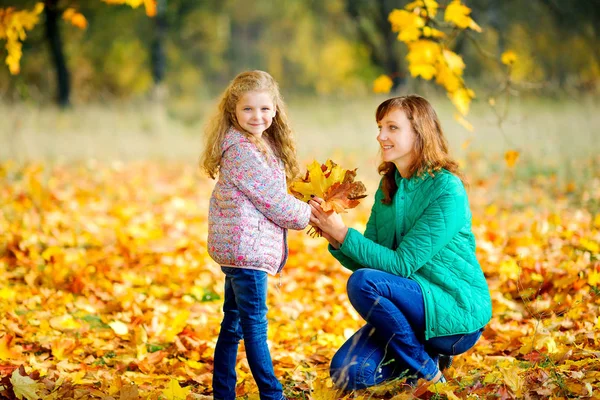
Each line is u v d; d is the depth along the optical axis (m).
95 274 6.52
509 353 4.60
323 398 3.62
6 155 13.45
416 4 5.03
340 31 37.38
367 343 3.88
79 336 5.00
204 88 36.47
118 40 30.41
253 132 3.71
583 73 23.31
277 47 46.62
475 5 21.66
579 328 4.71
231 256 3.60
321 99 23.28
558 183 9.75
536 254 6.41
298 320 5.43
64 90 25.02
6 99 17.67
